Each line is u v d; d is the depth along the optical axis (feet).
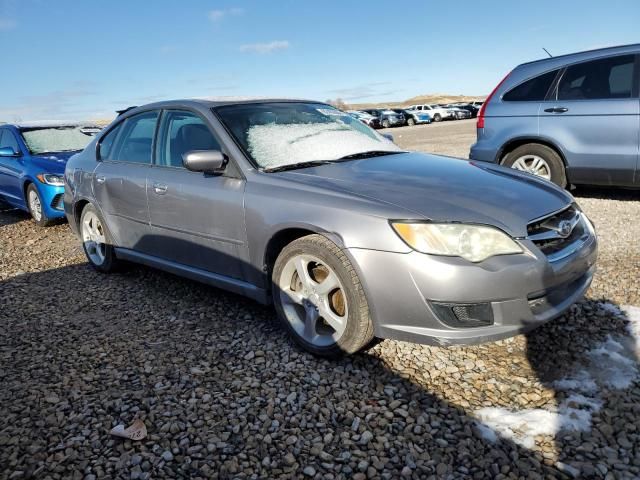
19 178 24.79
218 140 11.62
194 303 13.11
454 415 7.98
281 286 10.26
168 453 7.41
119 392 9.07
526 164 21.57
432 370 9.28
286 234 10.27
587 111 19.40
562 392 8.39
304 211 9.57
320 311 9.73
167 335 11.31
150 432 7.93
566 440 7.30
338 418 8.05
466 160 12.50
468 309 8.36
